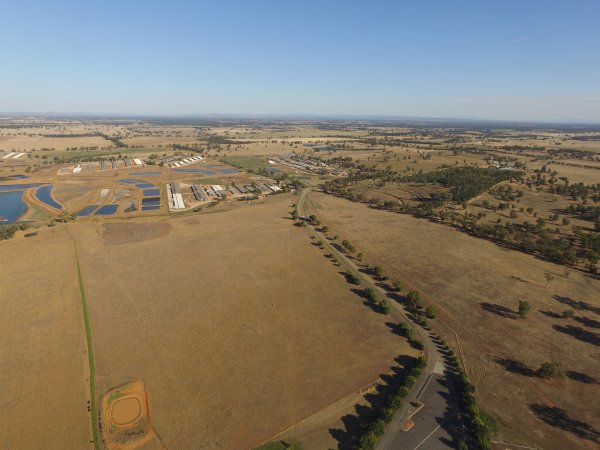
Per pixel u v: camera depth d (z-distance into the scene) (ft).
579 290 365.20
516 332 297.12
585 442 203.21
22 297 335.88
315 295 349.20
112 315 310.24
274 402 224.74
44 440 198.70
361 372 251.19
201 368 251.60
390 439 202.59
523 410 223.10
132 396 227.61
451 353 270.26
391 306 332.80
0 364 252.42
